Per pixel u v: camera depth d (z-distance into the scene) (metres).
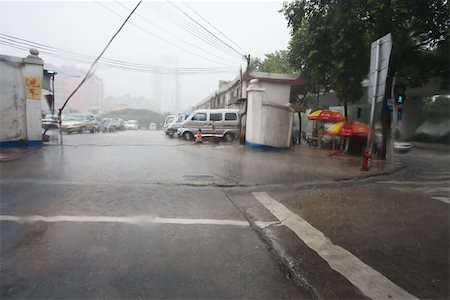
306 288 2.97
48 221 4.42
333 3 10.92
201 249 3.72
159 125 57.50
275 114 14.26
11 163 8.68
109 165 8.88
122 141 16.50
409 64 11.40
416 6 9.94
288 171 8.91
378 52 8.22
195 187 6.75
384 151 12.34
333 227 4.63
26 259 3.32
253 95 13.97
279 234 4.30
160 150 12.87
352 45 10.60
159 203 5.49
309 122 23.67
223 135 17.59
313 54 12.04
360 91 11.98
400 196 6.55
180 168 8.81
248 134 14.74
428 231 4.52
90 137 19.05
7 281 2.90
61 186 6.35
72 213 4.78
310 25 11.91
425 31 10.60
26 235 3.93
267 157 11.74
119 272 3.12
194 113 17.92
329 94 22.42
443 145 19.83
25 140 11.97
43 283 2.89
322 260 3.54
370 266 3.43
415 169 10.55
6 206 5.02
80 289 2.81
